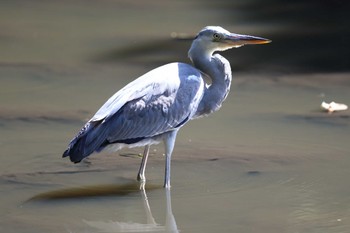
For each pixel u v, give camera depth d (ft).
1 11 88.33
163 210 34.01
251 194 35.65
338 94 53.98
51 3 93.50
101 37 74.49
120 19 83.61
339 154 41.22
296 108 50.60
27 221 32.60
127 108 36.42
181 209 34.01
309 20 80.43
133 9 89.51
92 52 68.49
